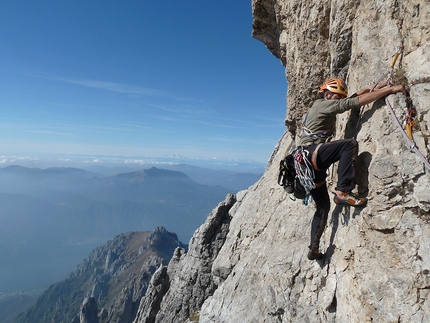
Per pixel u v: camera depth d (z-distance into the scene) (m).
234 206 24.00
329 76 8.34
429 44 4.13
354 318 4.77
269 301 7.83
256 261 10.28
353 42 6.00
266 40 12.19
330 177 6.63
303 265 7.16
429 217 3.83
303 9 7.91
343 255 5.50
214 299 11.50
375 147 4.71
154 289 26.41
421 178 3.91
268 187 14.03
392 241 4.23
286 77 10.23
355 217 5.14
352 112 5.87
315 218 6.09
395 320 3.98
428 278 3.73
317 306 6.09
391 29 4.86
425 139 3.96
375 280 4.38
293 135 11.96
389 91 4.54
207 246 24.14
